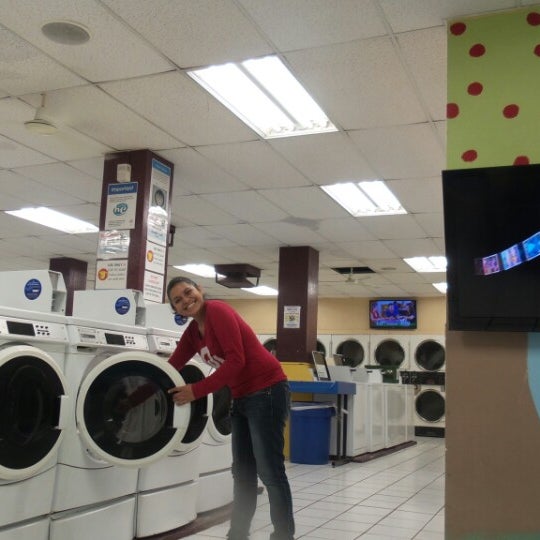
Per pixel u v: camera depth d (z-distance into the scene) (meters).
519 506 2.42
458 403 2.55
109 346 3.06
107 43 3.60
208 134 4.88
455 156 2.87
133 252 5.11
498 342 2.55
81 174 5.96
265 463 2.88
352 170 5.60
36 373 2.54
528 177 2.49
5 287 3.29
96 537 2.94
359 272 10.45
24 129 4.90
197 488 3.72
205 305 3.00
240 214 7.23
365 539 3.58
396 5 3.11
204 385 2.83
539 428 2.46
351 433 7.16
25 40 3.59
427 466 7.08
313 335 8.80
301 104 4.41
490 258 2.47
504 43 2.95
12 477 2.43
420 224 7.36
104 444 2.83
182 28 3.42
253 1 3.15
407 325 12.73
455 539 2.47
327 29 3.38
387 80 3.90
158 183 5.38
